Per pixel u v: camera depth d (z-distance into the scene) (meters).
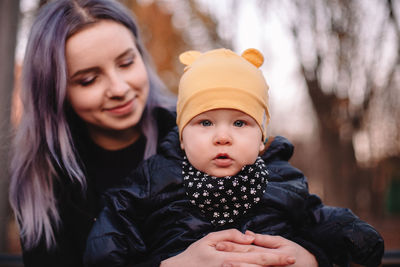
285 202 1.24
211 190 1.17
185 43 6.82
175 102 1.86
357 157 4.61
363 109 3.91
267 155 1.38
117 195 1.32
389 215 12.34
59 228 1.51
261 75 1.27
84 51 1.34
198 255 1.11
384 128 4.33
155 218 1.26
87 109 1.43
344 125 4.11
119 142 1.64
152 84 1.74
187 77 1.24
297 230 1.34
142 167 1.37
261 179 1.22
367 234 1.23
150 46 6.79
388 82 3.67
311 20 3.69
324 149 4.28
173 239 1.21
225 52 1.27
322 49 3.73
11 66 3.36
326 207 1.39
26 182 1.57
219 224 1.21
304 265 1.13
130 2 5.84
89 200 1.53
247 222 1.21
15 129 1.78
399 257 1.77
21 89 1.60
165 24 6.65
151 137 1.63
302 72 3.87
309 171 8.27
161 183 1.26
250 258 1.07
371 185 7.96
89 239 1.25
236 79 1.17
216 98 1.13
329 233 1.28
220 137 1.12
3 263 2.04
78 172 1.52
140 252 1.23
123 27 1.45
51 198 1.54
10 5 3.33
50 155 1.57
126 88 1.39
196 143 1.16
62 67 1.37
